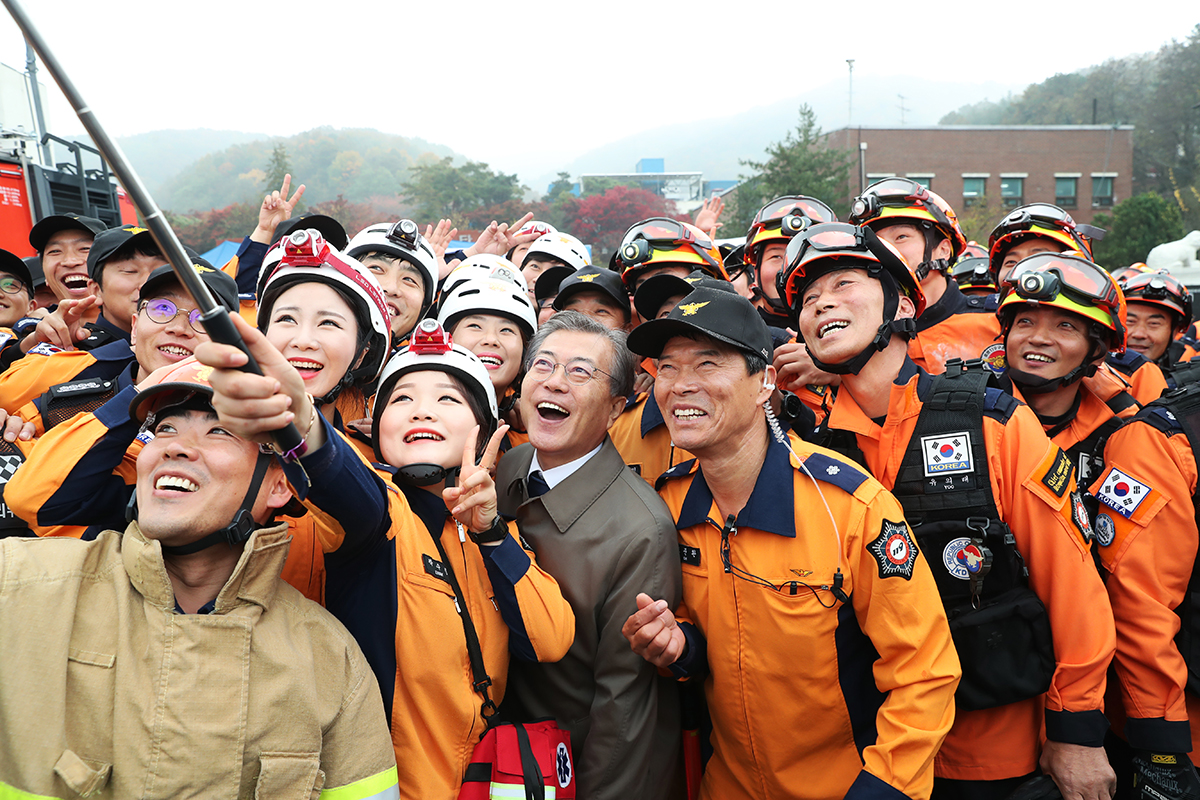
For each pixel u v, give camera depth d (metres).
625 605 2.37
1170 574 2.72
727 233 47.19
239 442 1.68
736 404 2.25
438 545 2.25
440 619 2.09
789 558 2.29
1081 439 3.03
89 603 1.61
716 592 2.42
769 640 2.30
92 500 2.12
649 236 3.85
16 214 7.62
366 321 2.48
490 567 2.16
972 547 2.35
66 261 4.45
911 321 2.55
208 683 1.58
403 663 2.05
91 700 1.53
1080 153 46.78
